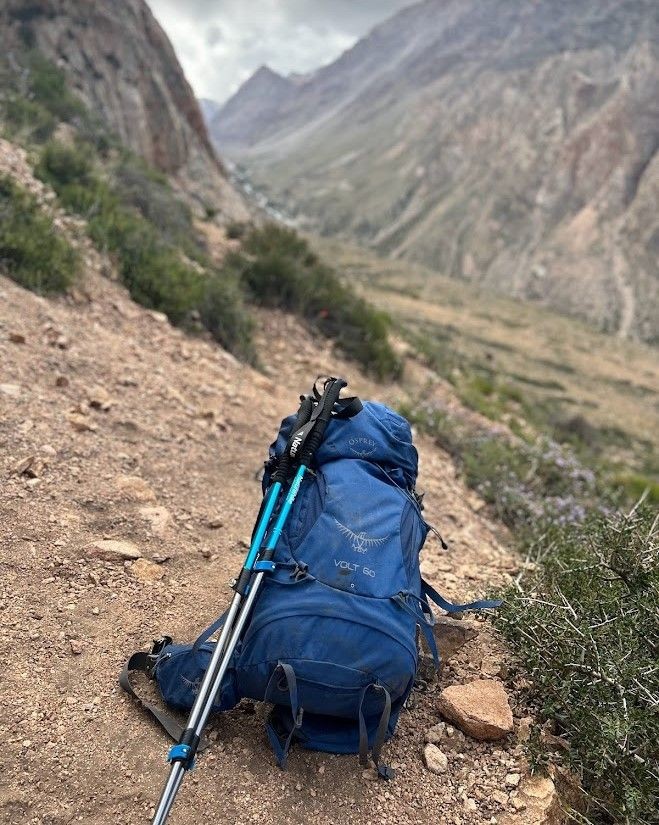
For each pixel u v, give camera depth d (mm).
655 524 4199
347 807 2938
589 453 17016
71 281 8336
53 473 4723
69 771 2809
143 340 8250
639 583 3814
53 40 27172
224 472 5824
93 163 15414
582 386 95625
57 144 13594
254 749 3111
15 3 26500
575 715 3211
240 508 5305
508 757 3264
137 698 3193
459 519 6680
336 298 13258
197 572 4285
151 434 5895
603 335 161625
